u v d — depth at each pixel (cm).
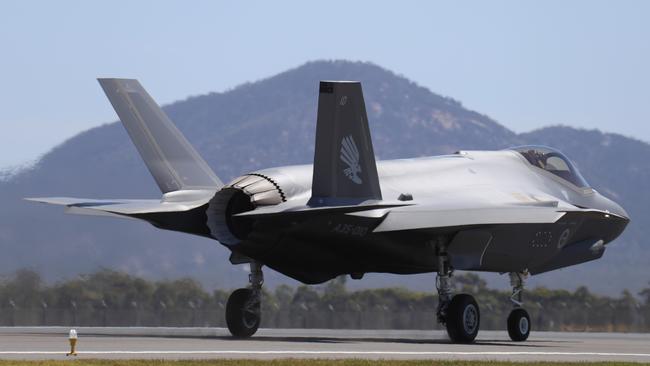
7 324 11812
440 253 7575
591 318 12838
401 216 7262
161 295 12512
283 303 13200
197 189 8094
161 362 4919
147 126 8062
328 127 6912
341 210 6719
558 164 9244
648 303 13125
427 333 10788
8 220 16238
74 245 16000
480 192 8194
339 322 12625
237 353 5597
